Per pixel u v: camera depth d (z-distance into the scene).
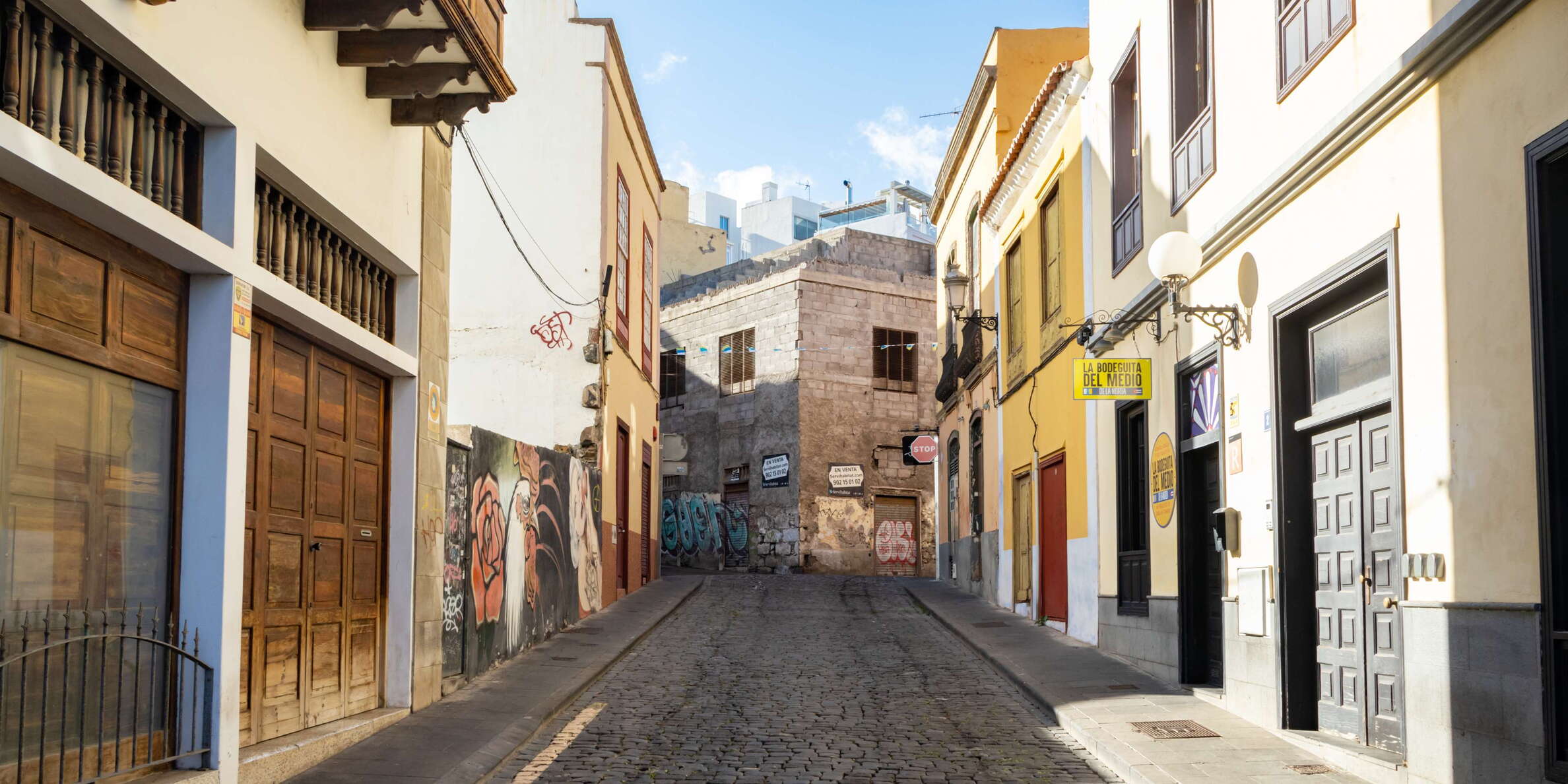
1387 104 6.70
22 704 4.67
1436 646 6.27
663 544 36.50
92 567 5.49
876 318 33.88
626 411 20.62
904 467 33.72
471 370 17.80
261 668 6.93
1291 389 8.37
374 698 8.70
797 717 9.39
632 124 21.20
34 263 5.05
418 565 9.08
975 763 7.77
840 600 21.00
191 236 5.85
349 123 7.80
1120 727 8.58
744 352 34.28
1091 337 13.19
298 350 7.49
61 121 5.17
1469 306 5.99
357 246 8.36
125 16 5.21
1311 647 8.23
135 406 5.84
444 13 7.16
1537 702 5.38
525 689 10.23
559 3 18.41
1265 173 8.65
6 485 4.91
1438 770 6.23
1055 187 15.75
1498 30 5.73
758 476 33.25
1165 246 9.22
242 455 6.35
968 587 22.70
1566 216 5.39
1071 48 20.08
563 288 17.92
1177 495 10.64
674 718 9.34
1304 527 8.30
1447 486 6.20
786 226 66.00
